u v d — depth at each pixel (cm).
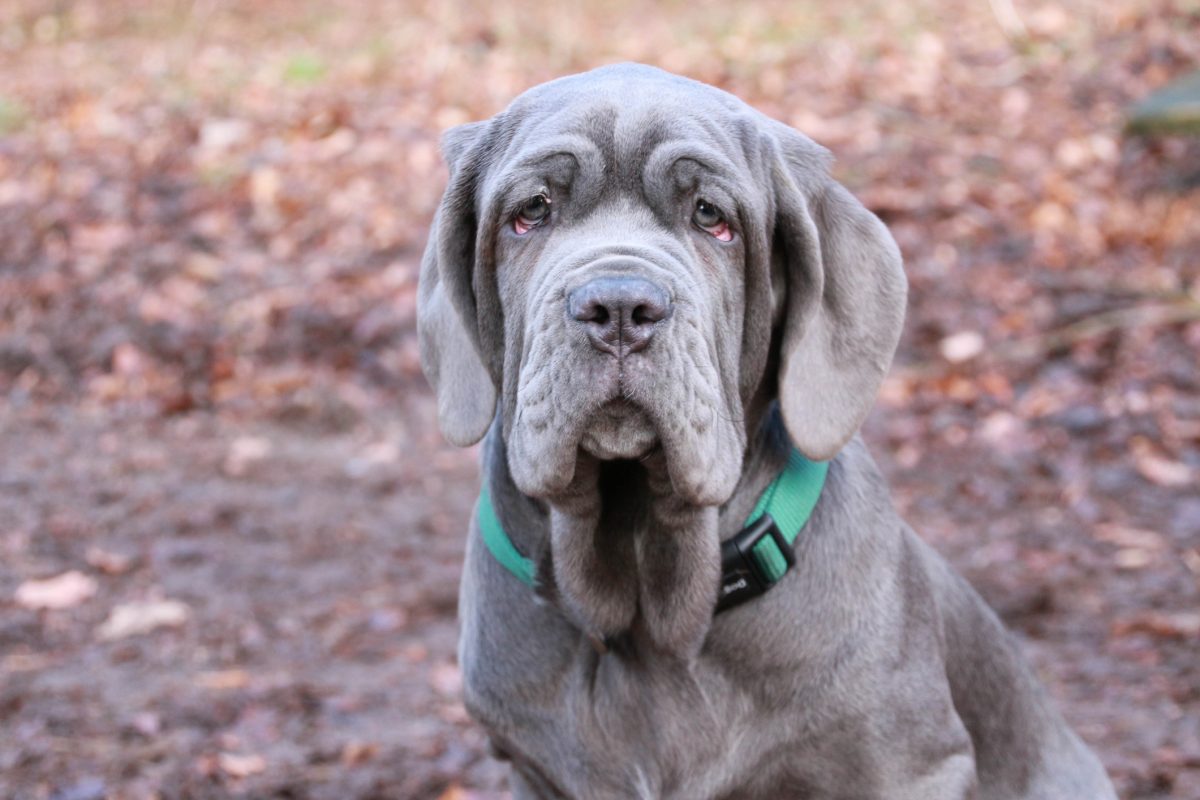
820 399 365
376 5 1992
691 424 332
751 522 369
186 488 947
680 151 346
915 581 394
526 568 380
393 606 786
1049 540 831
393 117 1496
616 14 1873
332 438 1033
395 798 576
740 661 371
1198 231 1237
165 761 608
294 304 1188
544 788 399
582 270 329
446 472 977
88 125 1530
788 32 1706
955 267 1189
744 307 365
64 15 1983
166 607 773
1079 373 1048
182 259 1263
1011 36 1616
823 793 377
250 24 1950
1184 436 953
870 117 1447
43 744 618
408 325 1151
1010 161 1355
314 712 658
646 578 368
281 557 848
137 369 1116
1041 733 460
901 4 1778
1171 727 613
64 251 1281
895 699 372
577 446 336
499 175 358
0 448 1008
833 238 378
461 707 662
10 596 792
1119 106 1445
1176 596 750
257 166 1405
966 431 987
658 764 376
